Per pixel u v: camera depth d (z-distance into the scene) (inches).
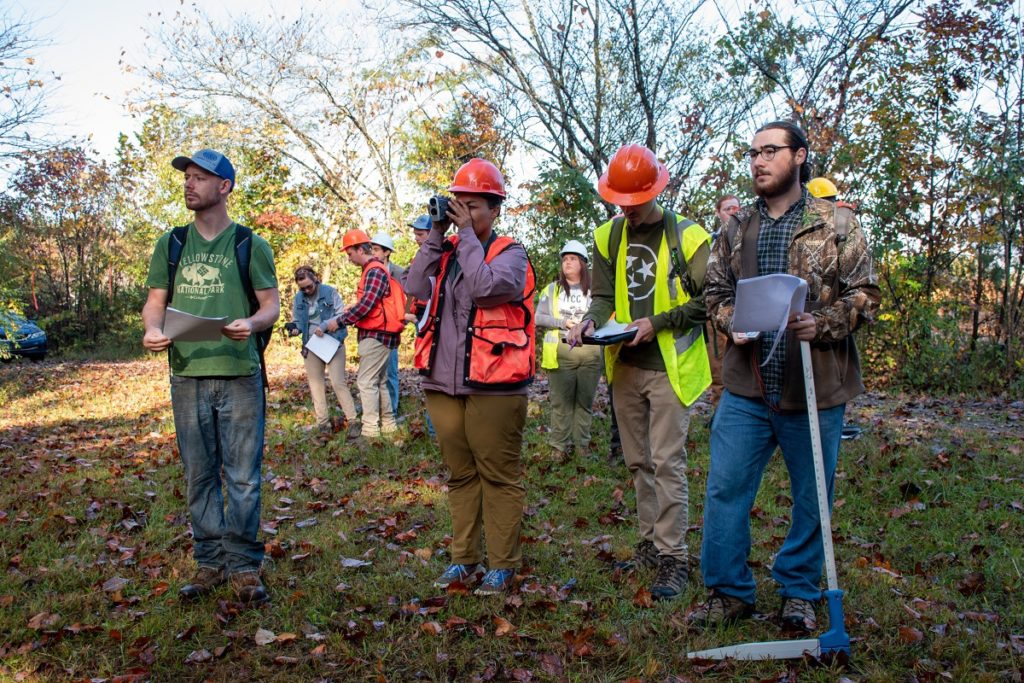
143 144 888.9
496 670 126.6
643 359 156.8
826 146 480.1
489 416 149.6
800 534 135.6
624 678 123.7
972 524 198.5
